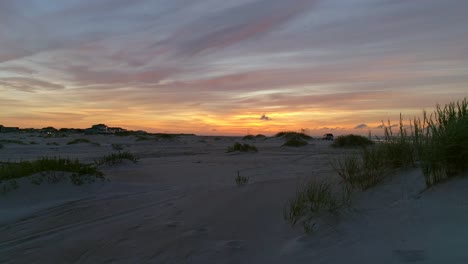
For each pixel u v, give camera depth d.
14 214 5.82
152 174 10.58
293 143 24.25
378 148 5.65
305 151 18.67
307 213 4.03
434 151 4.17
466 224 2.83
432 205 3.48
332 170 6.88
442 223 3.00
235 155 17.61
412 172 4.86
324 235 3.37
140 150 24.89
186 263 3.06
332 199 4.24
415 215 3.35
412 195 3.99
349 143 18.56
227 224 4.18
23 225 5.14
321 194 4.29
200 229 4.05
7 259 3.63
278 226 3.88
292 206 4.23
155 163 13.73
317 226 3.62
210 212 4.77
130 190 7.80
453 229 2.81
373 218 3.58
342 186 4.93
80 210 5.86
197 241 3.62
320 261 2.76
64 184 7.82
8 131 80.31
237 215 4.50
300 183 5.61
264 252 3.18
